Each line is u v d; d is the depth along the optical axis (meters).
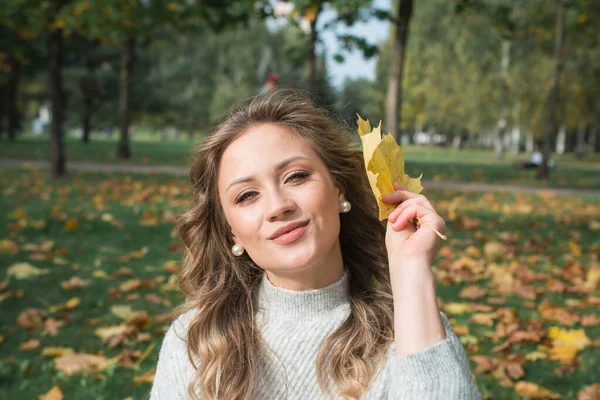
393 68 12.42
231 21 13.44
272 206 1.33
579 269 5.61
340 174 1.46
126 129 21.72
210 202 1.58
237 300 1.55
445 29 45.59
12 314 4.30
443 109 48.34
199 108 62.41
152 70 44.91
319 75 32.31
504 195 13.28
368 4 10.56
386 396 1.34
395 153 1.37
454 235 7.48
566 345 3.74
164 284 5.06
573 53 31.47
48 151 25.09
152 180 13.54
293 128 1.41
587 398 2.97
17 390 3.12
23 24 11.96
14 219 7.64
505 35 15.09
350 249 1.64
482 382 3.23
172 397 1.49
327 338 1.39
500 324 4.04
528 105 35.50
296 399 1.38
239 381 1.40
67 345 3.78
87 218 7.76
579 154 43.69
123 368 3.44
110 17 11.94
